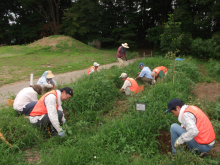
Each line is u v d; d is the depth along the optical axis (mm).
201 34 17422
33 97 4109
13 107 3957
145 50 26359
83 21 24016
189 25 16875
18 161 2637
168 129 3537
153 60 10281
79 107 4402
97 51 20047
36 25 29562
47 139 3266
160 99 4441
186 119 2477
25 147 2998
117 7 26328
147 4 21266
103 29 26609
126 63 13305
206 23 15914
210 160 2572
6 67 11109
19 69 10602
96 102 4672
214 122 3684
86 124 3697
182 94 5020
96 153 2787
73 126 3590
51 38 20297
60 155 2584
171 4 21047
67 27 25875
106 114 4461
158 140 3297
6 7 29016
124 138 3086
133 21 25344
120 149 3000
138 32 28797
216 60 13109
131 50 25234
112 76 6262
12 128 3238
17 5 29000
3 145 2795
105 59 15312
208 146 2514
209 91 6246
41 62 13133
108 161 2639
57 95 3281
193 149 2605
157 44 20344
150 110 3898
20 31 29266
